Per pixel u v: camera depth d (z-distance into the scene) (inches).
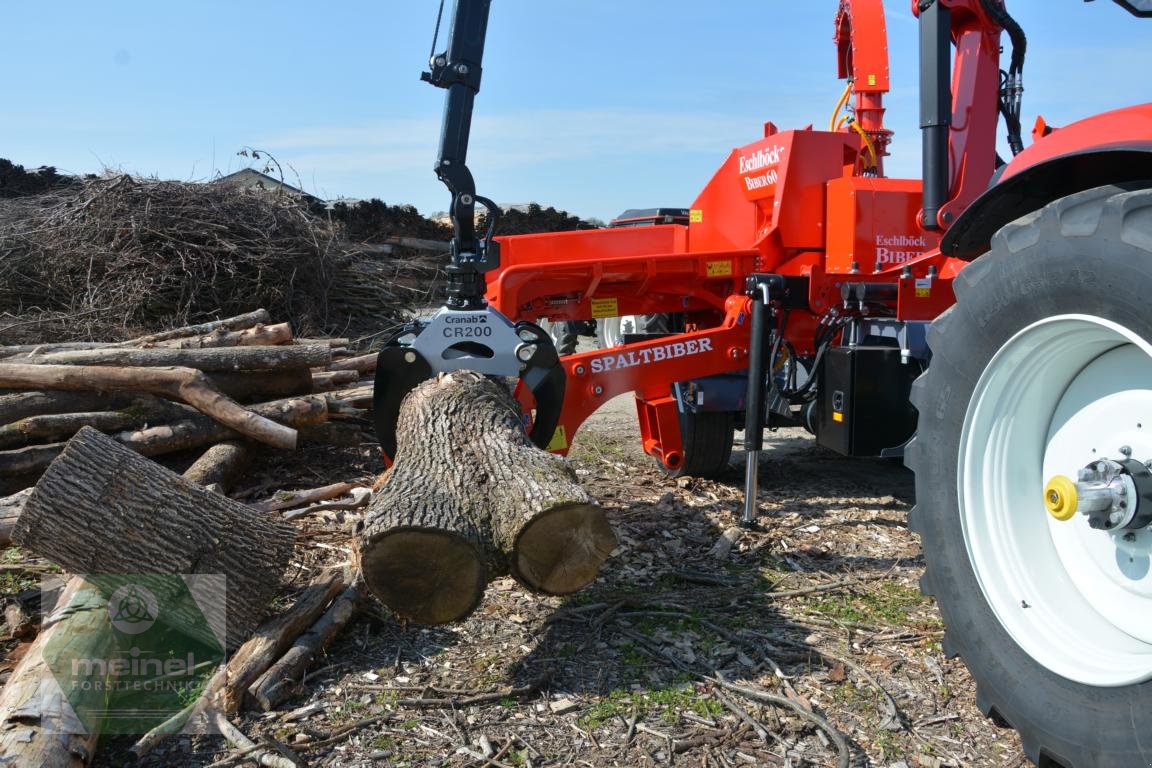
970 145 188.5
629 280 216.8
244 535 132.5
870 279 209.2
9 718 100.0
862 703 117.6
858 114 238.5
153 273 294.5
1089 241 88.4
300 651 123.8
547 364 164.1
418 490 124.6
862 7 235.8
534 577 121.0
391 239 498.3
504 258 247.4
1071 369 99.6
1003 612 99.3
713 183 250.5
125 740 108.0
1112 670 88.2
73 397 197.6
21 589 146.7
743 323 203.5
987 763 104.3
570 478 130.3
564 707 116.0
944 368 107.3
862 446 190.2
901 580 161.5
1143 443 91.2
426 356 159.2
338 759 104.7
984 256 102.8
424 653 130.6
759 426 186.7
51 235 301.9
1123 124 99.4
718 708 116.6
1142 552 91.2
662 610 146.7
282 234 323.3
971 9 182.5
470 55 156.4
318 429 218.8
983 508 104.0
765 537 183.6
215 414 195.9
